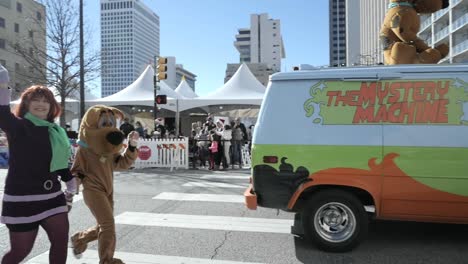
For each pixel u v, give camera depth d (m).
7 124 3.35
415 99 5.01
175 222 6.80
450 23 65.12
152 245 5.64
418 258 5.09
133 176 12.23
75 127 24.62
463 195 4.85
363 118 5.11
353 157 5.09
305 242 5.73
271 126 5.34
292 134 5.27
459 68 4.96
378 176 5.04
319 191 5.29
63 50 25.95
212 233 6.19
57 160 3.55
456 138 4.88
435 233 6.08
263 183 5.34
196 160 15.27
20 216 3.42
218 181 11.14
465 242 5.68
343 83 5.20
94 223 6.70
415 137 4.96
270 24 151.38
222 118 19.48
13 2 73.94
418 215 5.03
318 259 5.07
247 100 22.86
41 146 3.46
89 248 5.44
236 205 8.05
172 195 9.07
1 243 5.71
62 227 3.59
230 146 14.74
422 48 8.30
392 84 5.09
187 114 27.48
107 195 4.47
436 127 4.93
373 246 5.52
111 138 4.21
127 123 14.96
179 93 29.17
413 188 4.96
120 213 7.41
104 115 4.36
